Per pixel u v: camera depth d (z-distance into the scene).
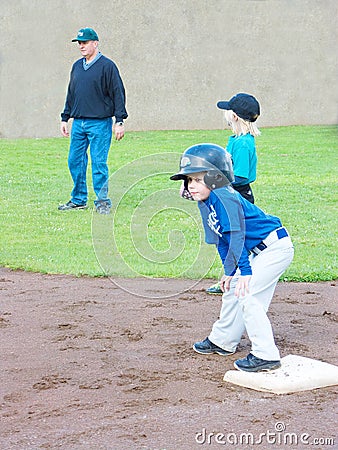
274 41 52.25
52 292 17.64
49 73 49.72
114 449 9.69
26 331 14.70
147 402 11.20
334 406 11.07
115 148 42.31
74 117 26.75
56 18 49.53
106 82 26.23
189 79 51.62
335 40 53.00
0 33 49.22
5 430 10.27
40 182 33.81
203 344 13.45
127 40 50.81
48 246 22.48
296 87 52.97
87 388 11.78
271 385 11.60
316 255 21.66
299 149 42.78
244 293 12.20
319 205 29.11
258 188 32.38
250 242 12.49
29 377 12.28
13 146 45.12
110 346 13.81
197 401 11.24
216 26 51.44
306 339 14.27
